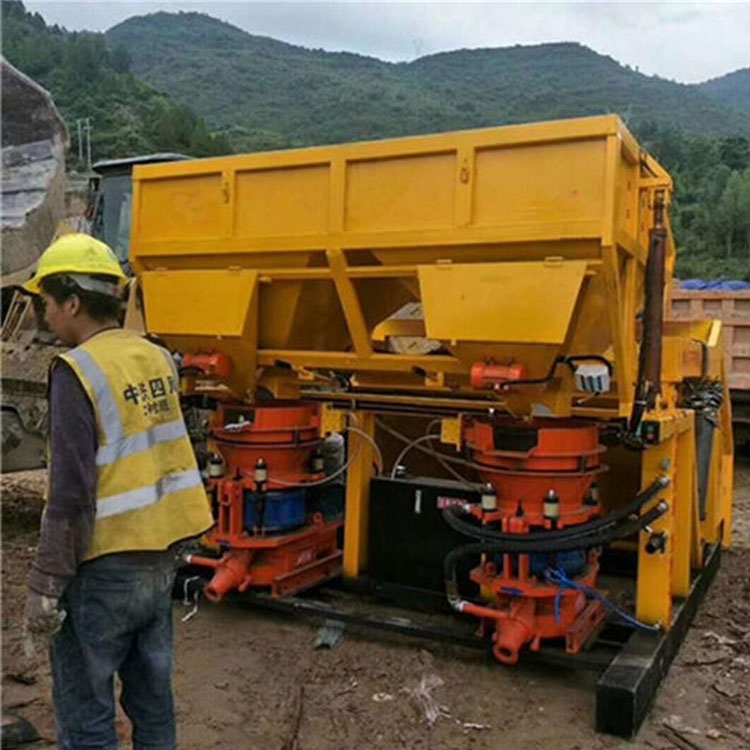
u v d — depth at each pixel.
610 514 4.13
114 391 2.71
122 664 2.93
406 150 3.95
